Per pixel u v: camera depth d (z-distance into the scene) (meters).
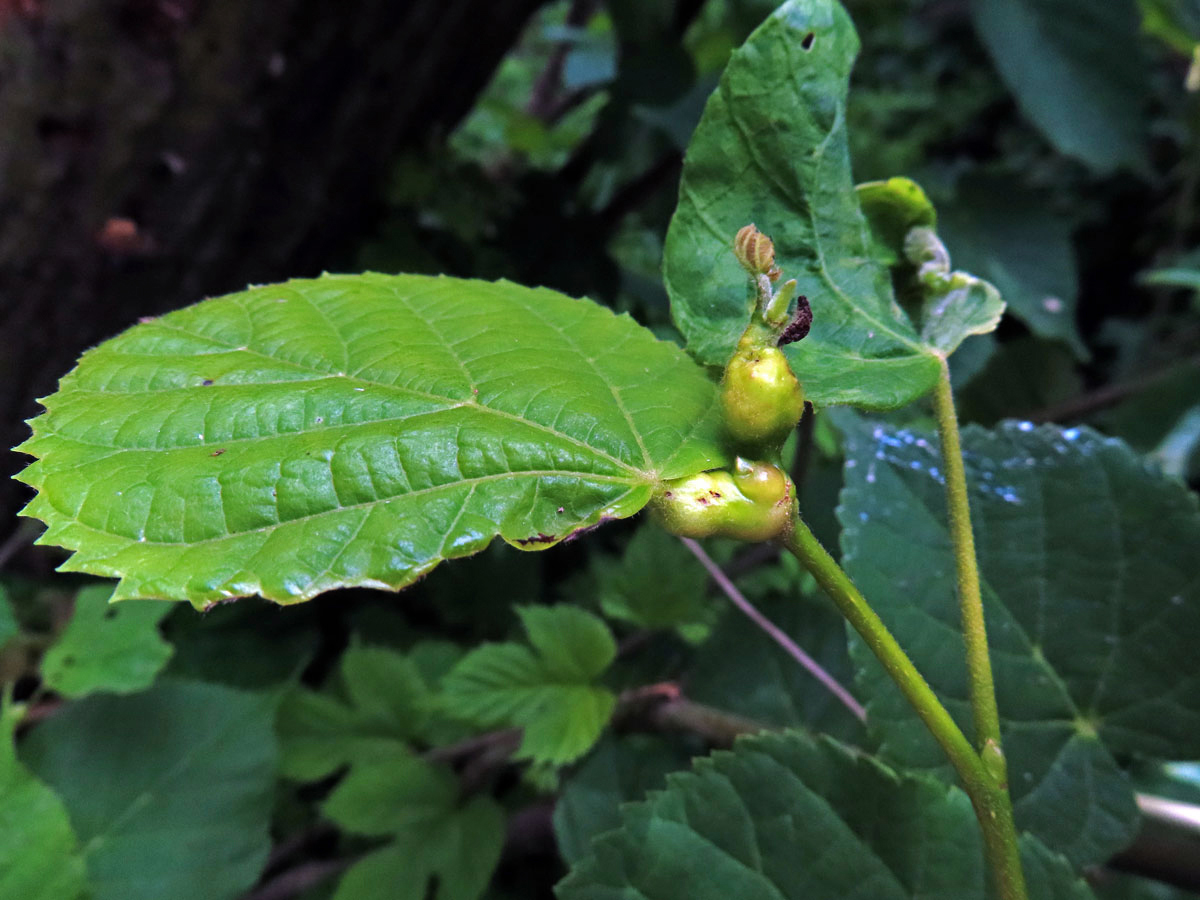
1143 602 0.14
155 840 0.22
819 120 0.12
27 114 0.24
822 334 0.12
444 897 0.21
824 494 0.25
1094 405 0.35
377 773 0.23
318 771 0.24
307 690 0.26
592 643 0.21
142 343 0.11
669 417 0.10
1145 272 0.55
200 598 0.08
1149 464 0.15
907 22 0.69
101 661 0.23
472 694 0.20
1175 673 0.14
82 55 0.24
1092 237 0.60
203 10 0.25
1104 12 0.34
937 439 0.16
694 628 0.23
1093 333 0.60
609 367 0.11
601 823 0.20
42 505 0.09
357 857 0.24
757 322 0.09
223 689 0.24
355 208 0.34
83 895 0.21
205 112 0.26
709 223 0.12
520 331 0.11
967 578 0.11
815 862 0.12
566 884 0.12
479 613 0.30
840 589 0.10
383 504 0.09
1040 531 0.15
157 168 0.27
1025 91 0.34
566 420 0.10
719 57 0.34
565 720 0.20
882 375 0.11
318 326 0.11
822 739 0.13
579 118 0.54
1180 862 0.14
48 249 0.26
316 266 0.34
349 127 0.30
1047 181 0.63
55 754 0.23
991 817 0.10
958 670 0.14
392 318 0.11
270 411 0.10
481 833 0.22
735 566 0.27
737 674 0.22
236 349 0.11
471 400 0.10
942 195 0.40
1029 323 0.37
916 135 0.63
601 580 0.24
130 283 0.28
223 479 0.09
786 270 0.12
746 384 0.09
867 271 0.12
